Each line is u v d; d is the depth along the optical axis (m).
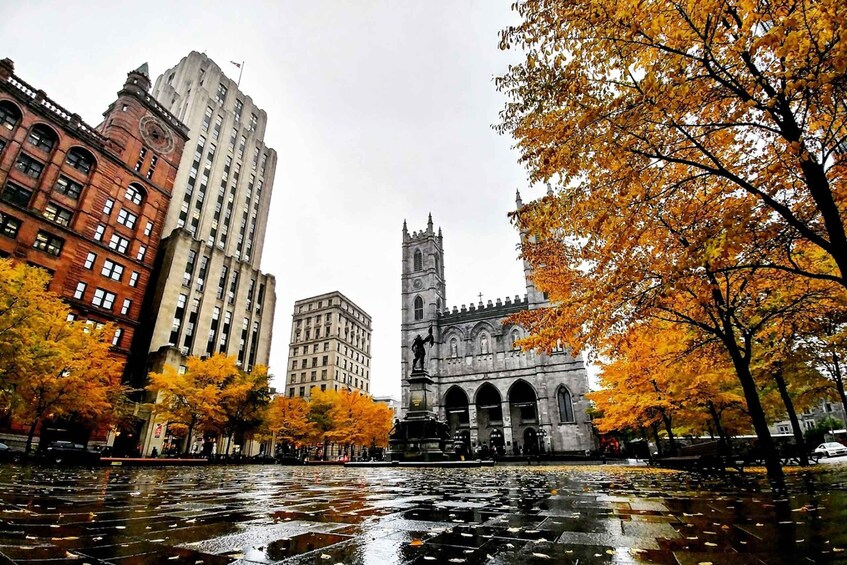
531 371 63.34
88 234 41.44
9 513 5.36
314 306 96.94
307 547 3.73
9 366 20.58
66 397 24.83
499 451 58.94
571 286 13.86
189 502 7.07
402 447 30.00
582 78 8.65
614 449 56.25
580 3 8.20
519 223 10.80
